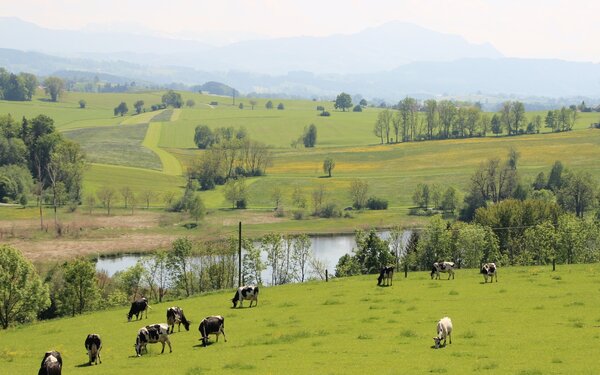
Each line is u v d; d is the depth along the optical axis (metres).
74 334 52.47
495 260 106.81
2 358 42.31
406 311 50.62
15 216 177.12
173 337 46.16
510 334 39.97
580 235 102.50
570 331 40.00
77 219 178.12
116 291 91.88
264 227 180.88
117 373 34.84
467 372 31.39
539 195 188.50
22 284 73.81
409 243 118.12
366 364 33.88
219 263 99.50
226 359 37.06
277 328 46.75
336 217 195.50
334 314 51.28
